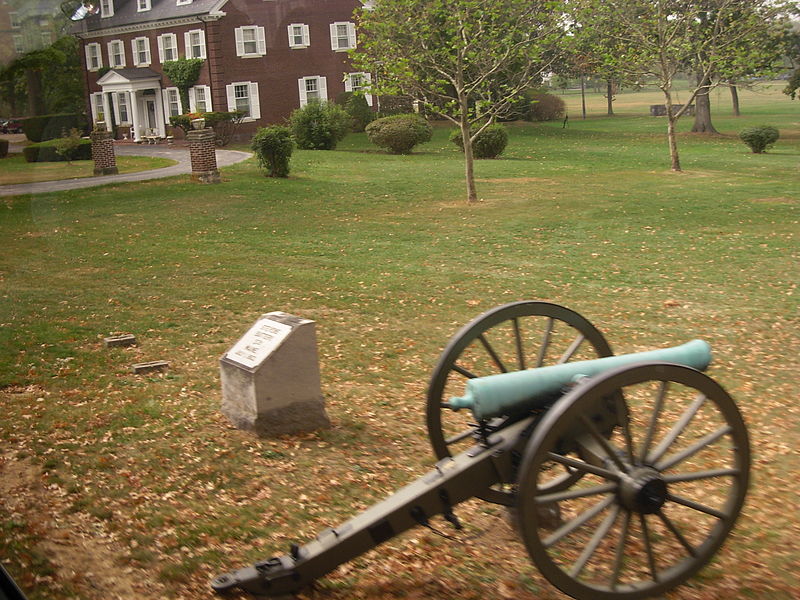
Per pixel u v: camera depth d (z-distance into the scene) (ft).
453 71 75.41
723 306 36.47
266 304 36.27
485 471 12.65
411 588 13.03
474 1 69.62
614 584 12.27
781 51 121.49
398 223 63.52
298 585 12.12
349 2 152.97
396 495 12.59
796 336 31.19
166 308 34.91
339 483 16.93
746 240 54.44
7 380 23.40
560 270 45.39
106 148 84.74
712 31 102.89
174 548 13.96
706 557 12.96
